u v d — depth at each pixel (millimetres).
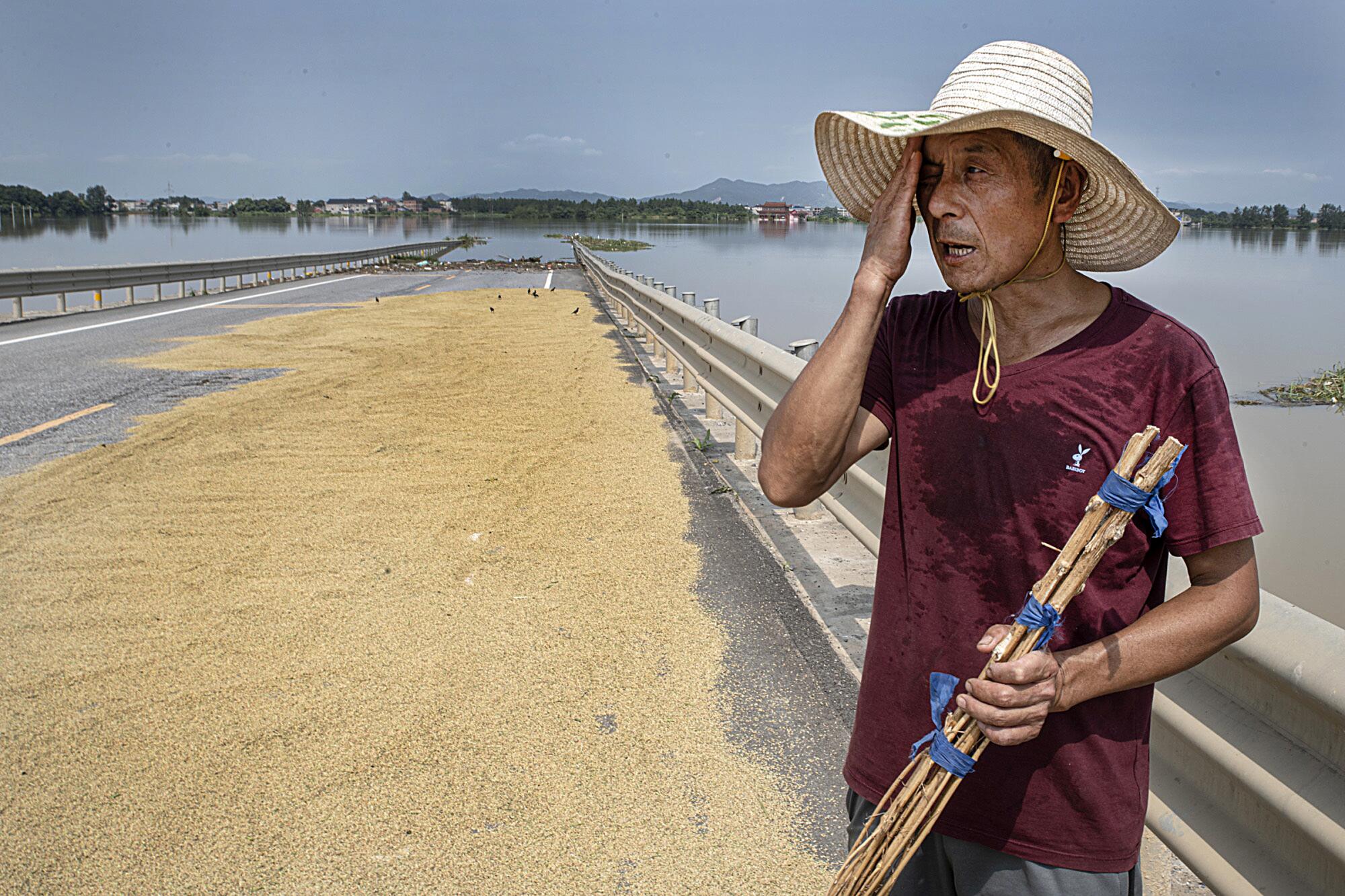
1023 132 1305
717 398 6090
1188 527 1301
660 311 9031
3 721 3018
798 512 5008
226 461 6090
